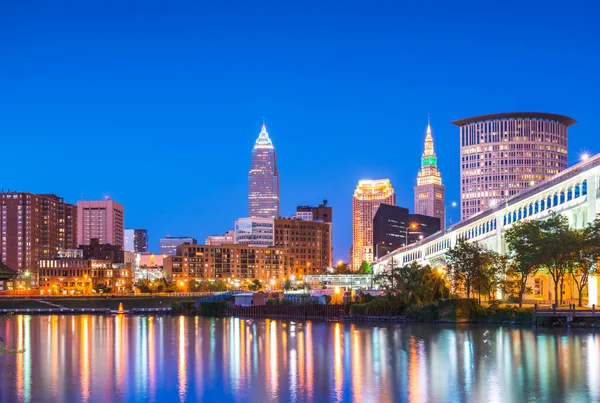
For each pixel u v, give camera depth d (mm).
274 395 66938
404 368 81562
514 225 145250
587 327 122750
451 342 105812
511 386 68750
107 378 77625
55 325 179875
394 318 163500
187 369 84250
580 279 144500
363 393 67000
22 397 67188
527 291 147375
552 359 84500
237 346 111812
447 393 66250
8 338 134625
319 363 87562
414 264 180875
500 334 114438
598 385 68750
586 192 135875
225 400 65125
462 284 159750
